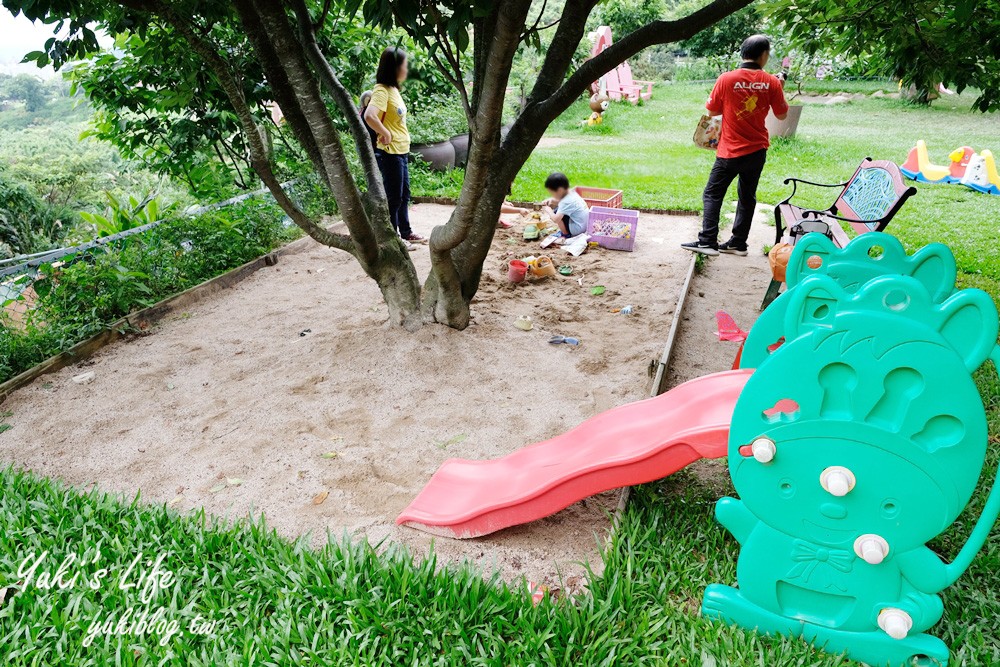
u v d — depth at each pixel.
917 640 2.28
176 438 3.85
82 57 4.36
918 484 2.07
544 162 12.12
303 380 4.46
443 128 11.01
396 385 4.38
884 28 5.43
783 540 2.33
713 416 2.64
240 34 6.30
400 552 2.90
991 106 5.46
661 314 5.45
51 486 3.29
